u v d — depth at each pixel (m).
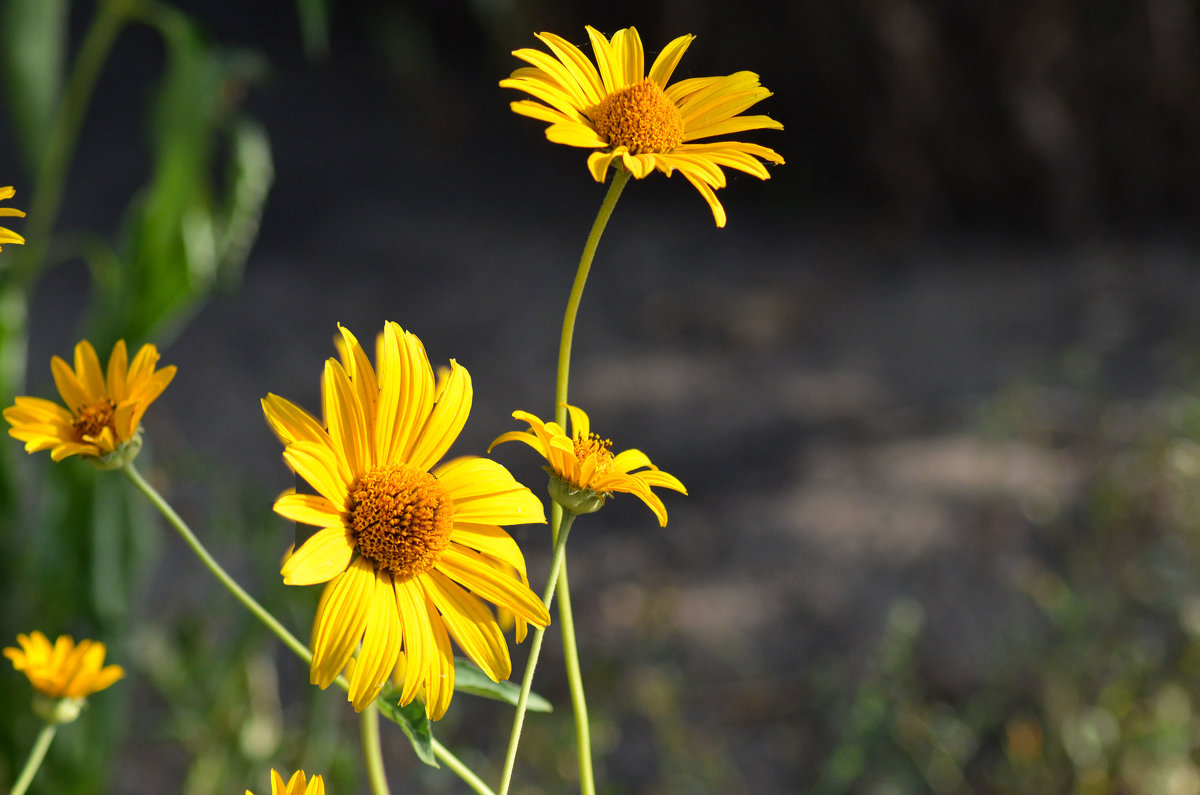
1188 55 2.89
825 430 2.10
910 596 1.62
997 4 2.79
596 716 1.24
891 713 1.25
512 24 3.36
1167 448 1.57
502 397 2.20
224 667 0.99
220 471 1.11
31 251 0.98
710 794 1.25
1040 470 1.89
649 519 1.83
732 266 2.82
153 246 0.96
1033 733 1.22
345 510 0.63
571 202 3.20
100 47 0.97
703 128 0.66
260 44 3.81
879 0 2.83
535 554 1.73
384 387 0.64
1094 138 2.95
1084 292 2.64
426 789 1.13
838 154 3.08
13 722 0.94
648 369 2.33
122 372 0.66
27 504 1.15
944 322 2.52
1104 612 1.34
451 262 2.80
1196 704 1.23
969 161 2.96
